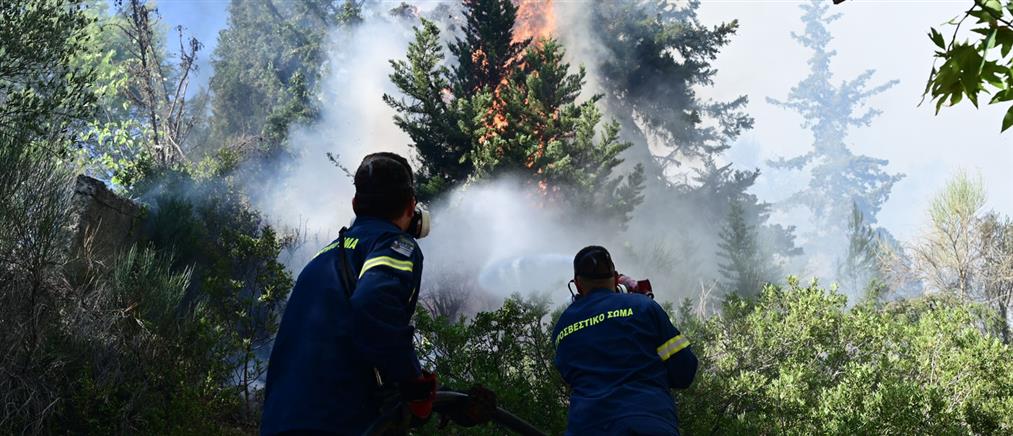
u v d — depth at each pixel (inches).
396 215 102.7
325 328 94.7
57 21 482.3
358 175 103.3
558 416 256.5
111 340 363.3
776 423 277.9
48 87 474.9
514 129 1040.8
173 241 526.3
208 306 409.1
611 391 139.6
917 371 327.0
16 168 374.0
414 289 98.0
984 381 310.3
